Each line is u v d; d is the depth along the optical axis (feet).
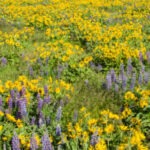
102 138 14.07
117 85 17.10
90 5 37.65
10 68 19.74
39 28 27.76
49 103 15.56
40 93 16.06
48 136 13.66
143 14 32.01
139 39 23.50
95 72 19.43
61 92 16.74
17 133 14.10
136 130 14.67
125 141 14.03
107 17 30.86
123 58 20.24
